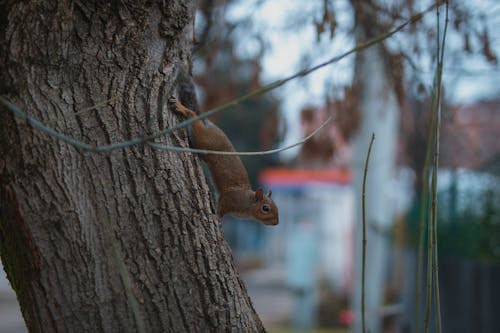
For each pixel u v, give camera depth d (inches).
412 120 381.7
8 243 114.3
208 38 257.3
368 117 373.4
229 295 122.3
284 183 968.3
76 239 109.8
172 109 130.3
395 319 555.2
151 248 114.8
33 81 110.0
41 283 109.7
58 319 109.8
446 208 350.0
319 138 294.7
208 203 125.7
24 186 108.8
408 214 420.2
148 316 113.2
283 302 771.4
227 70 300.7
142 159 116.6
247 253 1582.2
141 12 117.4
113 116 115.3
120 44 116.3
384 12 245.3
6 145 109.5
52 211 109.1
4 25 108.8
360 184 401.4
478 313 312.5
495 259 317.1
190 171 124.0
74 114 112.0
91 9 112.4
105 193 112.5
